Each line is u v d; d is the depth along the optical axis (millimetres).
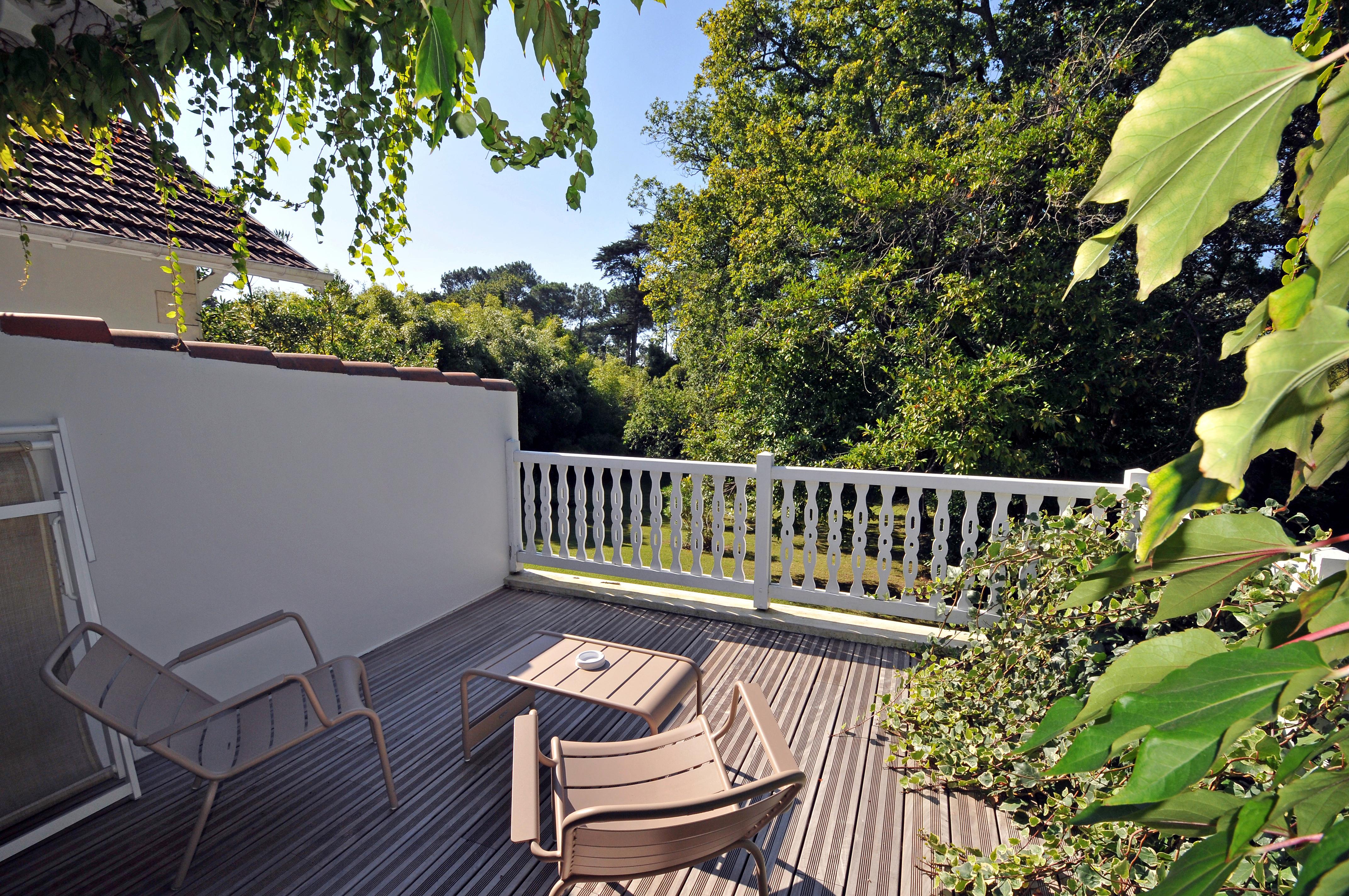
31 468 2410
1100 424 8906
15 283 4449
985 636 3211
